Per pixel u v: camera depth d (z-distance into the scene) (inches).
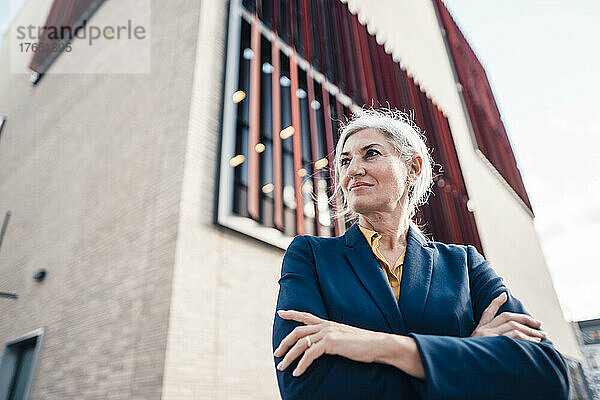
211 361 127.9
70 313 182.1
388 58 412.8
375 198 39.3
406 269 35.5
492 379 24.9
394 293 35.4
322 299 33.9
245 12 217.5
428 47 598.5
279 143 192.7
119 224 174.7
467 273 37.8
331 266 36.4
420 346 26.2
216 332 133.6
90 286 175.9
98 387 139.7
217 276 142.5
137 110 202.5
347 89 308.0
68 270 200.7
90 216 202.5
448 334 31.1
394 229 40.4
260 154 198.1
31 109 351.3
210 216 150.8
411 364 25.8
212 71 180.7
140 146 185.3
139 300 139.7
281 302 35.0
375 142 41.9
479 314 35.5
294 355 28.9
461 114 600.4
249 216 169.0
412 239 39.6
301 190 194.2
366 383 26.7
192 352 123.7
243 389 133.6
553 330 552.7
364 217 40.7
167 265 134.5
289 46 249.0
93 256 184.2
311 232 200.4
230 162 165.8
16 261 261.9
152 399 113.1
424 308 32.0
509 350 27.0
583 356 575.2
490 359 26.0
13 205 304.3
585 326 870.4
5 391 209.3
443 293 33.8
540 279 632.4
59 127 288.2
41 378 180.7
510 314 32.9
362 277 34.6
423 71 516.4
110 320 151.2
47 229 243.3
